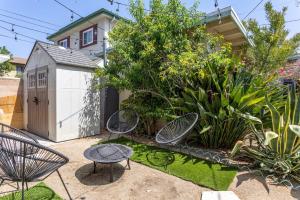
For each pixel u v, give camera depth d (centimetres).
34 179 205
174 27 507
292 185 275
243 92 394
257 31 642
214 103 406
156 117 533
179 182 291
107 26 990
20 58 2008
